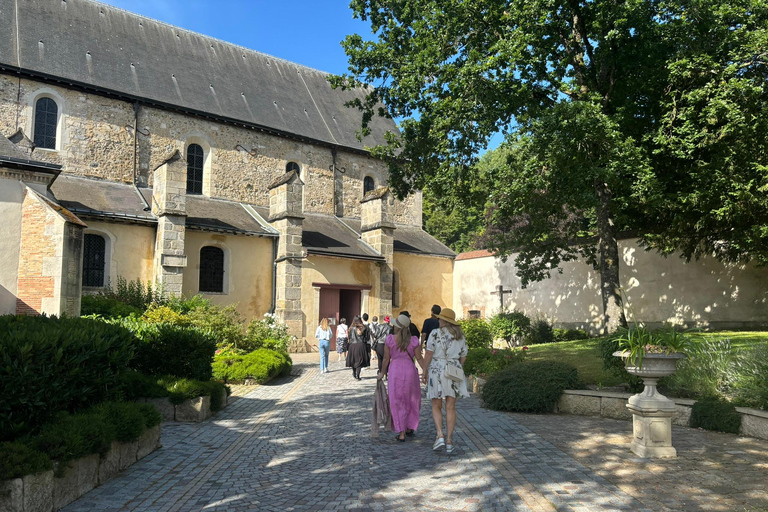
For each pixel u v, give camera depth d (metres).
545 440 6.61
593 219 26.77
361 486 4.95
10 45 20.27
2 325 5.36
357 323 14.20
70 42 22.22
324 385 12.62
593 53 17.12
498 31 15.65
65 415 5.15
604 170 13.72
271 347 15.64
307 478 5.26
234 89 26.69
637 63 15.55
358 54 17.06
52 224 12.88
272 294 22.44
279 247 22.39
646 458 5.66
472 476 5.16
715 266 19.06
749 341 13.06
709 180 14.66
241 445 6.73
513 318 21.92
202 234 20.73
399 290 27.17
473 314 27.97
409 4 16.64
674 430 7.06
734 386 7.39
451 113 15.39
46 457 4.24
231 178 24.88
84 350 5.47
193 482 5.16
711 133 14.09
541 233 20.00
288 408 9.52
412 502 4.48
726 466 5.27
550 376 8.84
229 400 10.37
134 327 9.05
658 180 15.76
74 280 13.06
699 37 14.75
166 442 6.85
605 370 9.74
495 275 27.02
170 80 24.36
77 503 4.54
